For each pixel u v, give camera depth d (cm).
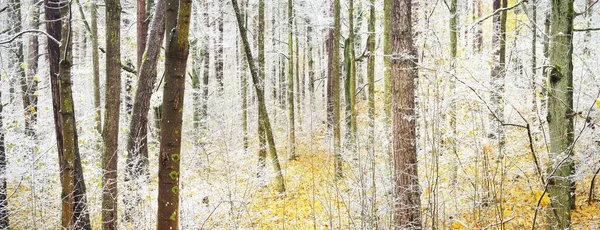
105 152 408
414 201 553
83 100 1200
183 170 823
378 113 1471
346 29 1447
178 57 222
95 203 577
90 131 727
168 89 226
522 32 1217
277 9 1830
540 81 794
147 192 561
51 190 661
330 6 1488
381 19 1268
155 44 570
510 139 801
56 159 717
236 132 1413
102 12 1255
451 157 666
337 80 1013
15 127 762
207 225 634
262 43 1144
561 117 428
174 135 230
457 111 744
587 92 689
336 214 696
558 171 423
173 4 236
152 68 576
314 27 1697
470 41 1434
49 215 582
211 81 2077
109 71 392
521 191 647
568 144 443
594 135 573
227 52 1969
